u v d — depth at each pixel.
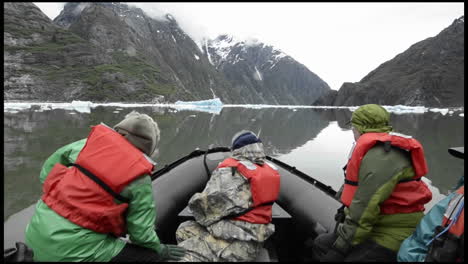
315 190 3.28
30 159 7.24
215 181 2.06
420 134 15.76
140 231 1.76
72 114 22.27
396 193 1.81
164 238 2.88
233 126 19.00
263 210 2.04
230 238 2.00
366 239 1.91
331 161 8.29
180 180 3.60
